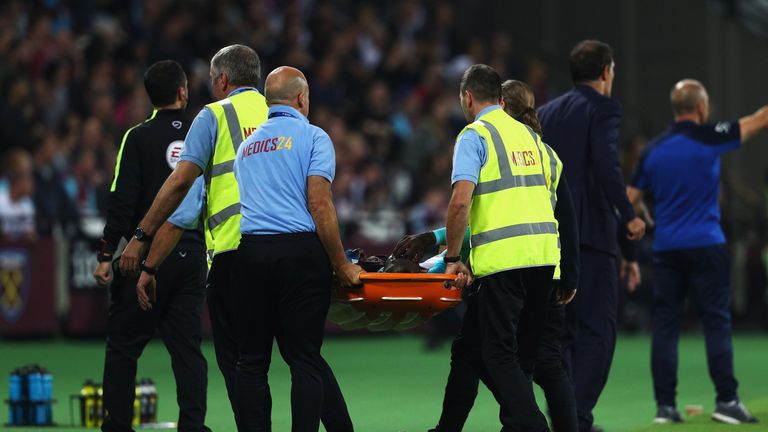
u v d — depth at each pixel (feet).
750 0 279.28
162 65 87.30
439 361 167.84
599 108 95.14
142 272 82.74
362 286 77.05
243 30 245.45
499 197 79.46
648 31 274.57
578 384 94.53
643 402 123.65
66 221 196.44
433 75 252.83
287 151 76.69
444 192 217.56
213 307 82.07
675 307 108.17
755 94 268.41
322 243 76.28
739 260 224.94
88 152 202.39
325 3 269.23
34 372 104.94
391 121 246.06
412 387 136.46
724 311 107.55
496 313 78.95
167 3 241.55
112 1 246.27
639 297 215.92
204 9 245.86
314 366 76.79
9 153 194.70
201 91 222.69
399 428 104.58
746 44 269.23
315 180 76.07
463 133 80.07
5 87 207.62
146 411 104.06
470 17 290.76
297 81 78.74
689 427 103.45
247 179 77.30
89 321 196.95
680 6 272.10
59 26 235.61
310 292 76.13
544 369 82.94
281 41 241.96
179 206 83.20
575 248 83.05
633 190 110.01
